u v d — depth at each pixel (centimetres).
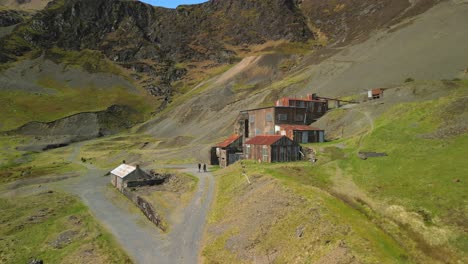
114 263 3375
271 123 6975
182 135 13262
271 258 2770
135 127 17375
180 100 19100
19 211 5538
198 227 3906
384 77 10331
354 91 10275
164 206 4703
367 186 3609
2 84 19275
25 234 4475
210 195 4762
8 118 16225
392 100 7644
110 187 6981
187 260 3259
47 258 3712
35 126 16012
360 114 7300
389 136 4816
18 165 10400
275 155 5400
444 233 2553
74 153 12531
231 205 4012
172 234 3859
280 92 13000
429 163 3684
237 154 6881
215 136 11156
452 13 13125
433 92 7338
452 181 3150
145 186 6084
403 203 3061
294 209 3153
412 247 2489
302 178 4109
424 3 15938
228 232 3441
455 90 7106
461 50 10019
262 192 3803
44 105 18212
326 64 13950
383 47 13175
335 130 7100
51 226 4688
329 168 4403
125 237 4044
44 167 9738
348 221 2759
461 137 4044
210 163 7406
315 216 2903
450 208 2795
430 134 4406
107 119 17738
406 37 12950
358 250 2353
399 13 16638
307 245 2645
